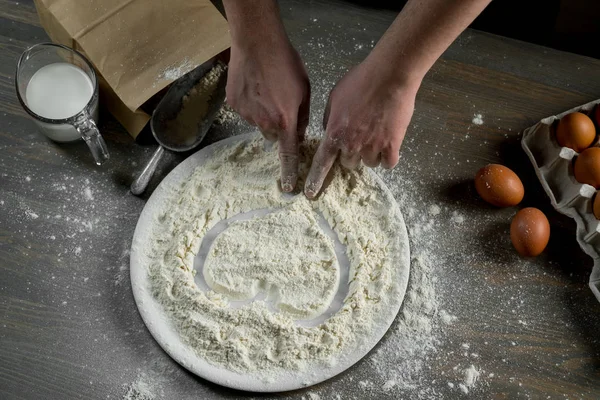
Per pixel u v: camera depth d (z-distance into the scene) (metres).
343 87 0.97
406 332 1.11
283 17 1.34
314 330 1.05
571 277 1.16
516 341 1.12
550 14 1.52
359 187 1.15
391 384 1.07
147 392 1.06
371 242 1.11
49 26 1.17
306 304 1.07
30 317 1.10
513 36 1.55
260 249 1.10
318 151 1.01
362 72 0.93
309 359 1.04
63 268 1.14
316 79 1.29
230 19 0.93
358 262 1.10
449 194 1.21
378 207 1.14
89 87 1.16
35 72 1.18
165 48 1.12
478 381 1.09
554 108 1.29
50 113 1.14
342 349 1.05
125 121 1.20
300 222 1.12
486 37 1.34
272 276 1.08
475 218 1.19
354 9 1.35
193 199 1.14
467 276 1.16
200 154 1.17
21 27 1.31
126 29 1.13
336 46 1.32
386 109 0.92
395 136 0.95
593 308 1.14
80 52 1.15
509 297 1.15
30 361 1.08
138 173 1.21
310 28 1.33
